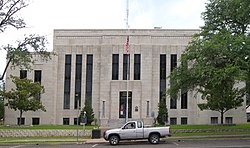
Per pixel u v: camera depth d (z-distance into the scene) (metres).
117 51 59.97
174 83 34.69
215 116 58.38
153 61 59.88
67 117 59.84
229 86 32.81
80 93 60.34
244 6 31.05
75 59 60.88
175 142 29.81
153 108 58.59
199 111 58.25
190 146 25.86
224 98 44.53
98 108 59.38
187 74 33.16
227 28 33.12
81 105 59.75
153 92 59.09
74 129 38.66
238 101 44.97
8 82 58.47
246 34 31.98
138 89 58.41
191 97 58.97
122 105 58.16
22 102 45.12
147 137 29.14
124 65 59.75
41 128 40.06
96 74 60.38
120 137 29.05
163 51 59.94
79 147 27.30
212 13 34.00
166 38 60.25
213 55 30.17
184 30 60.03
